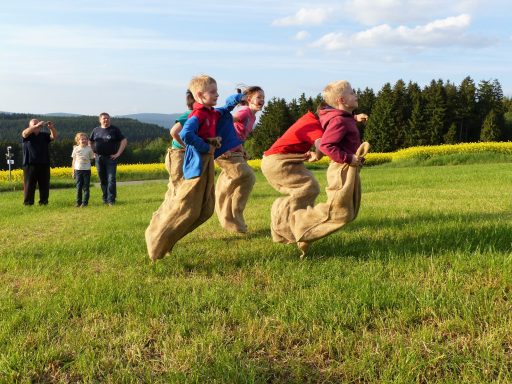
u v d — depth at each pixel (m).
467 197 10.96
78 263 5.77
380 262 5.04
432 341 3.33
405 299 3.96
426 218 7.61
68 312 4.17
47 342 3.58
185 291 4.52
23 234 8.27
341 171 5.04
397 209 9.04
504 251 5.17
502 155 33.75
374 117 67.56
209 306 4.15
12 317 3.95
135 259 5.77
